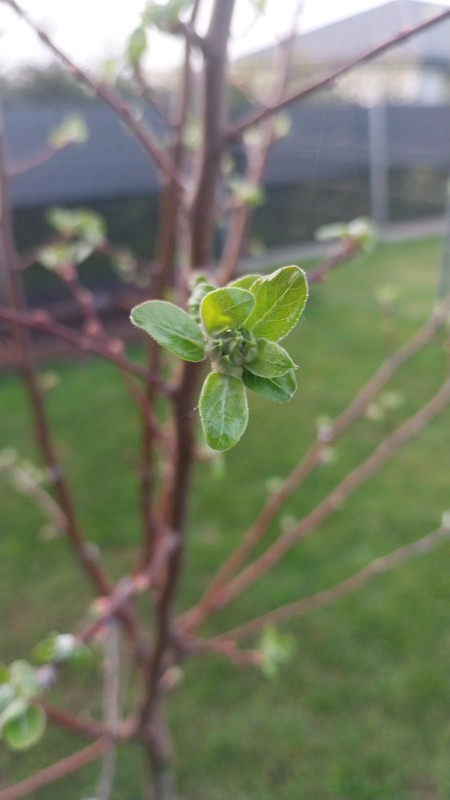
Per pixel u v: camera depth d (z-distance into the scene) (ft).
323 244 10.18
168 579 1.16
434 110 10.02
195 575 3.46
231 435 0.47
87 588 3.41
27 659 3.01
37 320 0.95
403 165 10.49
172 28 0.86
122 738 1.46
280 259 9.10
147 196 7.55
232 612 3.24
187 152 1.48
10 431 4.88
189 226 0.99
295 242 10.18
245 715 2.78
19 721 0.89
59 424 4.99
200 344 0.49
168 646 1.28
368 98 9.74
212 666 2.99
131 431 4.84
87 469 4.38
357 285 8.12
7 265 1.28
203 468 4.35
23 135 6.66
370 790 2.49
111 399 5.38
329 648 3.04
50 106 7.14
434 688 2.84
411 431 1.52
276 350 0.49
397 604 3.25
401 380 5.56
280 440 4.70
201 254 0.99
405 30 0.85
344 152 10.36
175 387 0.96
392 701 2.80
